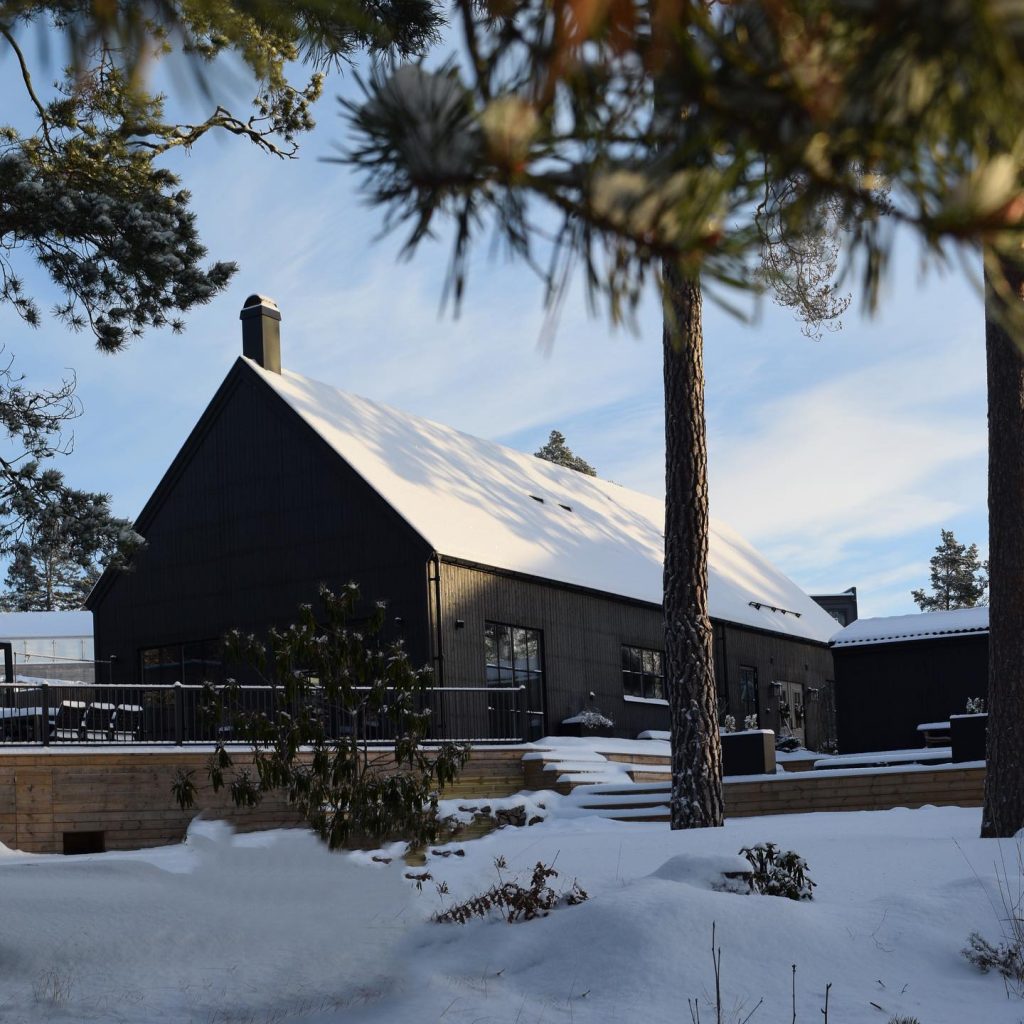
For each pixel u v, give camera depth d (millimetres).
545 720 23562
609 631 25969
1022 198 1343
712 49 1385
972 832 12328
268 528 23672
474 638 22219
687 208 1455
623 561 28422
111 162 11742
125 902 9250
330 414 24797
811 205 1471
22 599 66750
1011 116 1296
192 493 24766
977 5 1201
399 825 10453
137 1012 7004
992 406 12289
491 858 10977
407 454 25578
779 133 1412
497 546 23766
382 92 1482
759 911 7906
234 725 10547
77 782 15281
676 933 7570
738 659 29656
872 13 1290
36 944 8289
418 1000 7086
